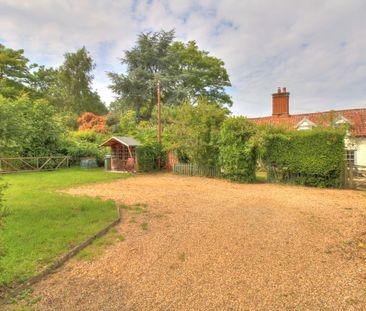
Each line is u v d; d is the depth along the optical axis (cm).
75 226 496
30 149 1639
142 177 1398
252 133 1217
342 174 1067
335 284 310
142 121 2827
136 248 419
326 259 379
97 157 1997
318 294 288
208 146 1375
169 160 1727
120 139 1623
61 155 1841
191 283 312
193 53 3469
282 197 851
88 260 375
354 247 422
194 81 3266
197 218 589
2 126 537
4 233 441
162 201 768
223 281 317
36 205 657
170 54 3064
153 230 505
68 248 399
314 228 520
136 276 330
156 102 3169
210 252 403
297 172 1145
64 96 3538
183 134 1465
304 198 836
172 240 453
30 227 479
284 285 307
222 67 3556
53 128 1786
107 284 310
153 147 1698
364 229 512
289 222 560
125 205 703
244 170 1200
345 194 923
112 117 2856
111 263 366
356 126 1636
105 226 505
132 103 3114
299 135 1141
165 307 265
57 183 1084
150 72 3086
